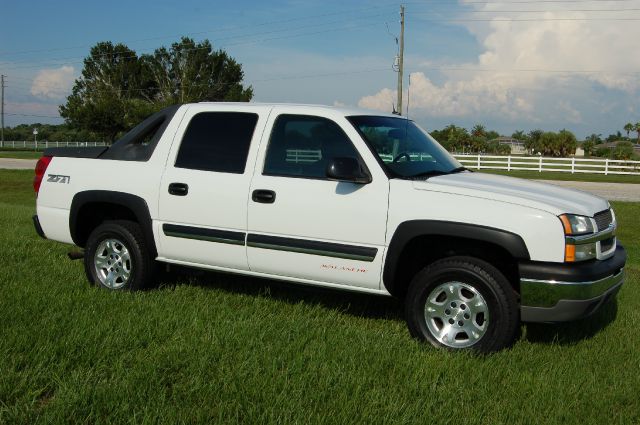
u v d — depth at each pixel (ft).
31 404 11.00
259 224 16.55
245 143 17.22
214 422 10.70
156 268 18.86
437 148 18.45
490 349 14.17
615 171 106.42
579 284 13.65
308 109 16.80
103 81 209.36
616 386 12.71
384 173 15.33
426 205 14.70
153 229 18.19
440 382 12.59
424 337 14.84
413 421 10.74
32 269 21.24
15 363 12.62
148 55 208.33
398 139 16.89
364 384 12.12
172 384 12.11
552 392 12.23
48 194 20.08
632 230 46.21
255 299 17.90
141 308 16.62
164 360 13.07
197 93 198.59
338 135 16.11
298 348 13.85
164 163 18.22
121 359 12.97
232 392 11.66
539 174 105.09
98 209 19.94
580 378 13.04
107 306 16.76
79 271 21.13
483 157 114.32
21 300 16.97
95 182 19.10
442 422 10.76
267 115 17.21
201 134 17.98
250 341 14.12
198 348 13.71
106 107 190.60
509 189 15.06
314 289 16.76
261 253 16.61
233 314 16.29
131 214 19.65
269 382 12.12
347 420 10.70
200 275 19.86
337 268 15.70
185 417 10.68
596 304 14.32
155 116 19.12
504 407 11.48
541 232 13.75
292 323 15.61
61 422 10.37
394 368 13.06
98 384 11.80
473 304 14.39
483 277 14.14
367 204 15.25
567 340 15.87
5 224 33.91
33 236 28.78
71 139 291.17
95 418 10.65
